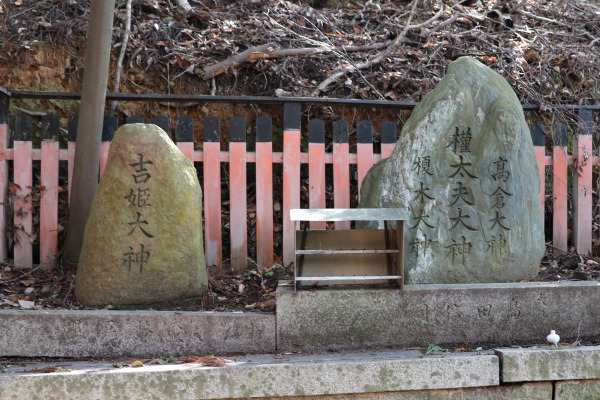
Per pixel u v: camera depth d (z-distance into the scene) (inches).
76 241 191.0
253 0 285.3
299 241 158.4
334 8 308.5
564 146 211.9
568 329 161.0
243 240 201.0
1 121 196.5
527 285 161.0
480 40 278.1
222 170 230.2
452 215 169.0
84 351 149.6
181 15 259.9
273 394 126.8
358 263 160.1
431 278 167.9
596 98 257.0
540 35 282.2
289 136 203.6
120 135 164.4
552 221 229.8
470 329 157.5
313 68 249.6
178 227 162.6
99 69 185.0
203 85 237.1
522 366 132.5
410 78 251.6
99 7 181.9
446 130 169.5
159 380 124.4
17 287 179.9
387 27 288.7
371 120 240.5
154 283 161.9
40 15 237.0
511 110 170.1
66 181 219.1
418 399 131.3
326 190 232.5
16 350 147.6
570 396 134.0
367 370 129.6
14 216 194.9
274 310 163.8
